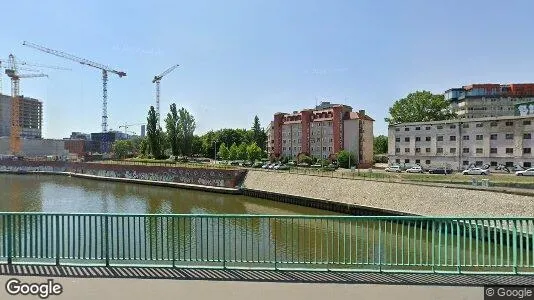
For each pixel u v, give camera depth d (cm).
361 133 9750
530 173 5375
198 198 5950
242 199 5803
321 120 10312
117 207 5109
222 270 788
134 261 852
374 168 8200
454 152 7375
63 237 848
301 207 4975
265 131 13150
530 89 11394
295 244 1038
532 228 785
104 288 710
